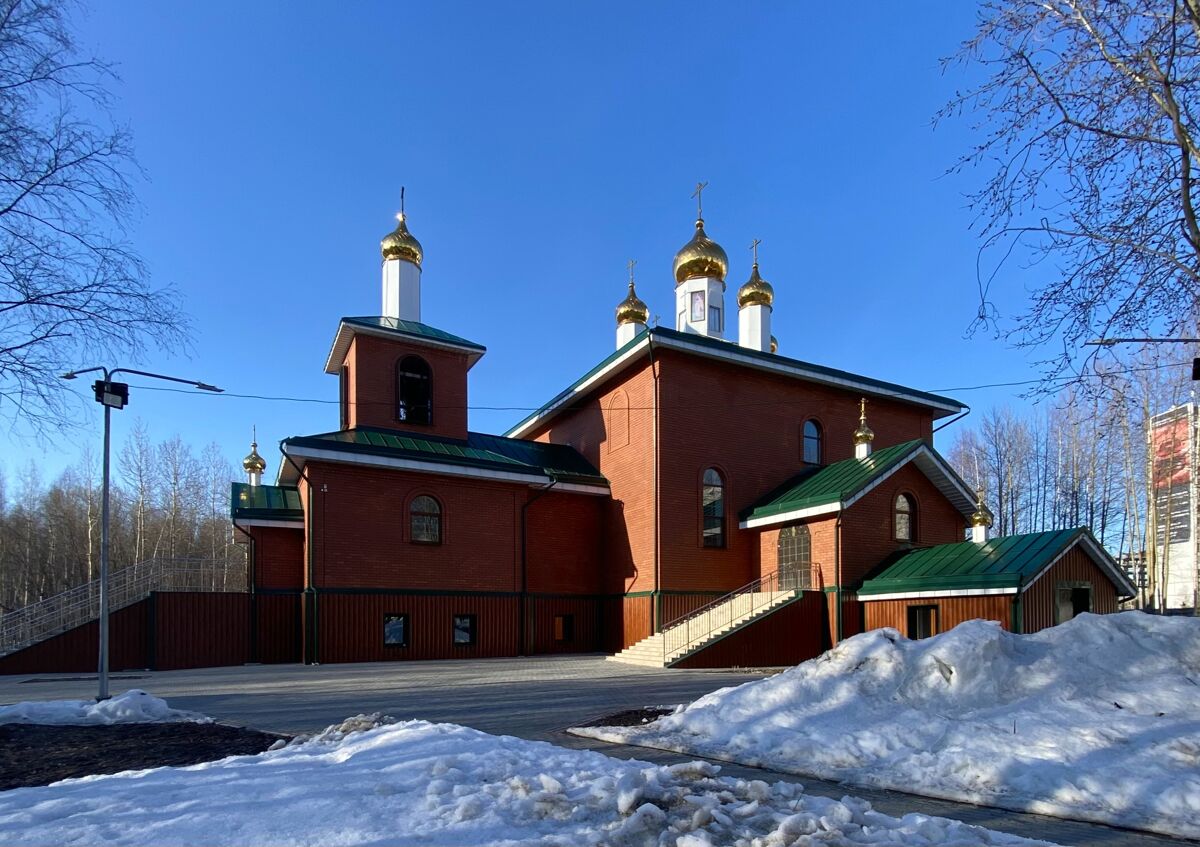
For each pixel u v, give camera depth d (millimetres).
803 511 21234
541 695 12906
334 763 6391
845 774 6980
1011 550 18203
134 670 19594
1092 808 5746
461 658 21609
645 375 23641
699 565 22859
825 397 26500
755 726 8461
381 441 22344
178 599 20484
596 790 5090
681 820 4598
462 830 4484
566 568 24547
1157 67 7910
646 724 9453
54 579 49844
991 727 7395
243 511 22312
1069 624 9461
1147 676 8281
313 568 19953
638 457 23656
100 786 5523
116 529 50781
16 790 5520
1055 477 45281
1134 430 33875
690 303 29375
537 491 24078
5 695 13664
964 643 8906
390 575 21000
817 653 20250
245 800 5027
